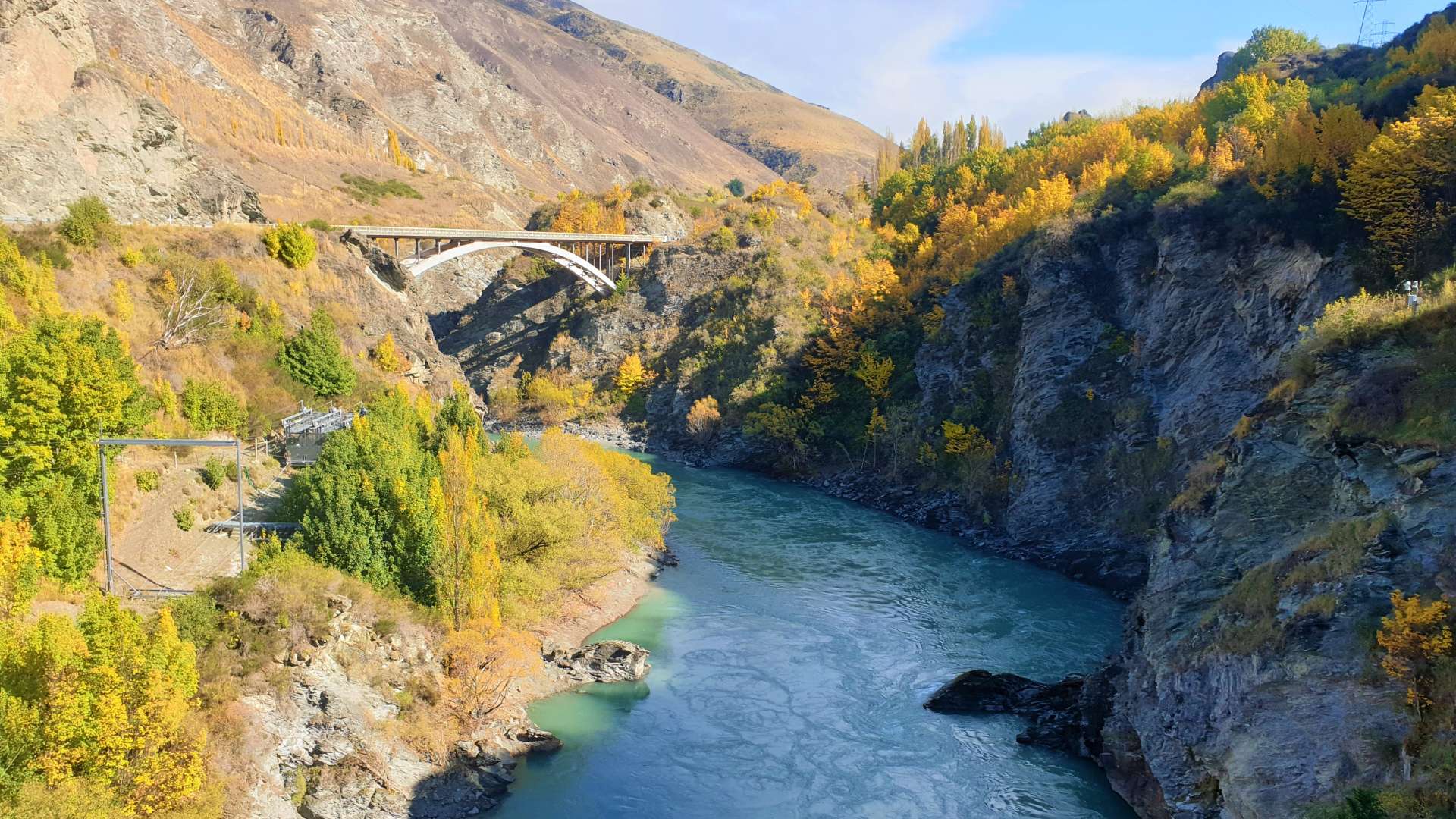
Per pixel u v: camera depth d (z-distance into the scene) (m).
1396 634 25.81
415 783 33.97
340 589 38.06
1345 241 59.25
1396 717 25.56
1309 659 28.44
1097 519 70.38
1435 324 34.56
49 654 26.94
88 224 57.06
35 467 34.97
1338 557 30.03
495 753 36.97
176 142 72.50
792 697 44.38
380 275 84.12
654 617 54.50
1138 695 36.78
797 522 79.69
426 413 59.72
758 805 35.25
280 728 32.72
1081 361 77.12
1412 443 30.38
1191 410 67.19
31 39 62.53
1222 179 75.62
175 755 27.88
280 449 51.84
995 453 82.25
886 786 36.78
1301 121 72.56
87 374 37.44
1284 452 36.22
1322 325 38.88
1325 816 24.72
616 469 66.62
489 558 43.19
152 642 28.70
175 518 40.91
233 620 34.03
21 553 31.33
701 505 84.88
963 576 65.12
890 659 49.28
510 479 52.09
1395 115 72.19
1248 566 35.06
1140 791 35.12
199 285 58.75
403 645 38.06
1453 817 22.17
